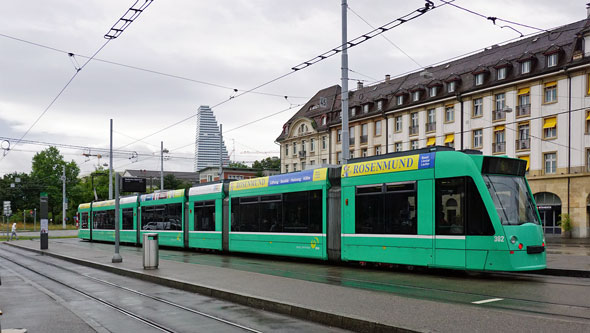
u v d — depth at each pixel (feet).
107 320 29.78
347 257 53.62
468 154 43.73
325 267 55.21
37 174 293.84
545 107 136.46
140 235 104.01
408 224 47.34
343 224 54.39
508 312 26.03
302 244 59.77
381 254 49.65
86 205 138.62
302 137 230.48
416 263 46.21
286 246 62.28
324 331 25.54
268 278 43.04
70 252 88.28
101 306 34.81
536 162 138.21
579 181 128.98
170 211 91.15
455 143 159.22
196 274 47.16
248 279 42.50
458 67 167.53
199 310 32.09
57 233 212.43
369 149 192.95
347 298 31.73
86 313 32.17
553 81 135.03
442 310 26.91
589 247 94.73
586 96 127.85
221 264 60.80
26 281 50.03
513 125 143.54
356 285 40.16
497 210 41.47
